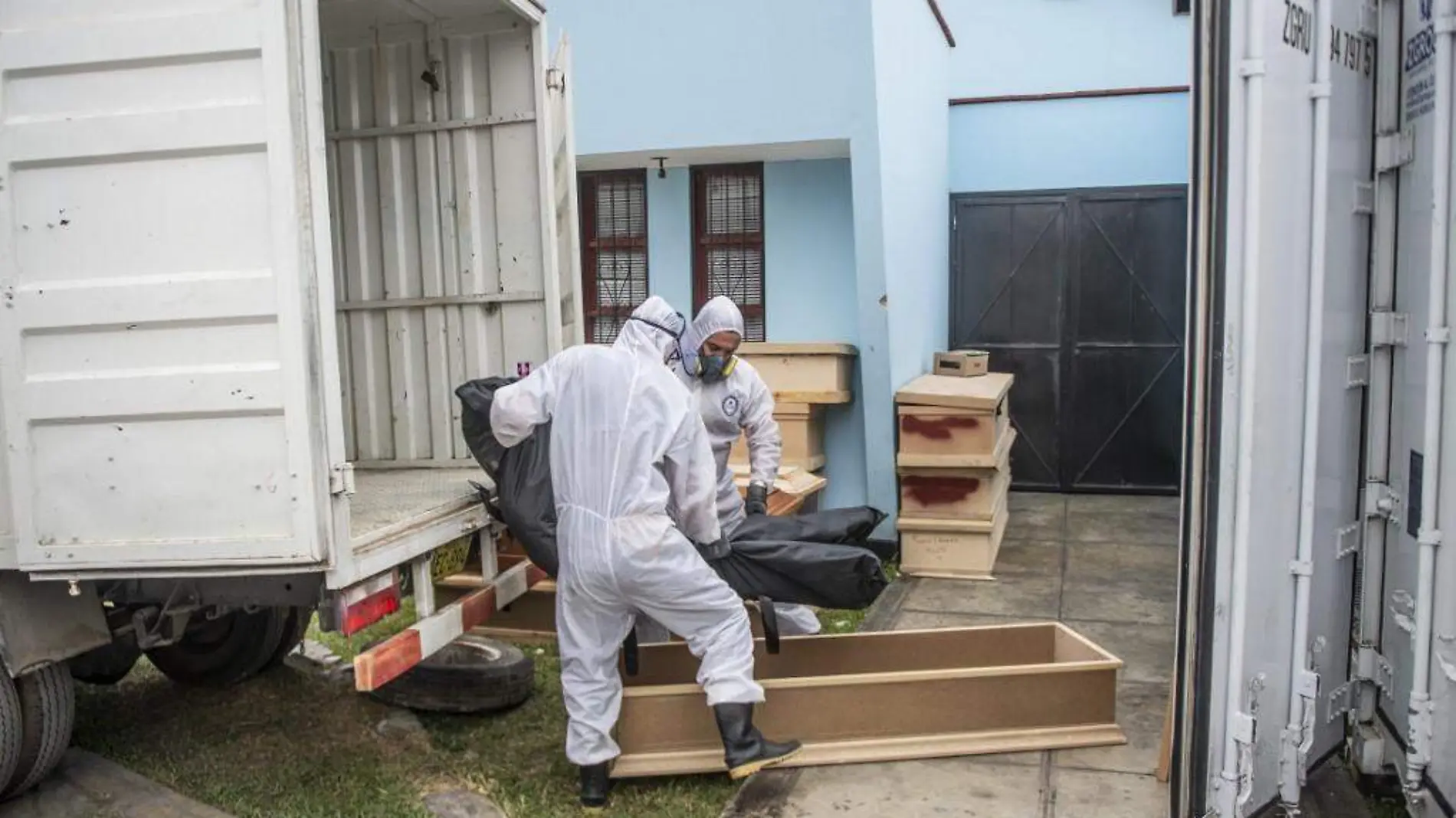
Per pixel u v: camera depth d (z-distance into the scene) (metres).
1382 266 3.54
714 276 7.67
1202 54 2.95
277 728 4.69
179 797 3.97
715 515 3.92
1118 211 9.26
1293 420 3.16
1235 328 2.93
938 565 7.04
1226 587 3.02
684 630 3.79
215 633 5.06
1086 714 4.31
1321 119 3.11
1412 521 3.37
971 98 9.53
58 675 3.80
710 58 6.69
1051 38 9.53
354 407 5.07
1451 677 3.10
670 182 7.62
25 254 3.20
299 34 3.06
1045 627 4.70
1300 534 3.22
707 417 4.91
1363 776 3.74
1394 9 3.47
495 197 4.79
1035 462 9.60
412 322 4.96
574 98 7.00
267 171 3.07
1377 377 3.57
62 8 3.14
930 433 6.95
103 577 3.25
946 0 9.72
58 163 3.17
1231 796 3.06
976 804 3.80
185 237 3.13
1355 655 3.74
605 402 3.69
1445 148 3.08
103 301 3.15
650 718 4.02
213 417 3.14
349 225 5.00
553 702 4.92
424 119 4.85
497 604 4.19
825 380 6.99
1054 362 9.48
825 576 4.29
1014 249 9.50
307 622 5.11
